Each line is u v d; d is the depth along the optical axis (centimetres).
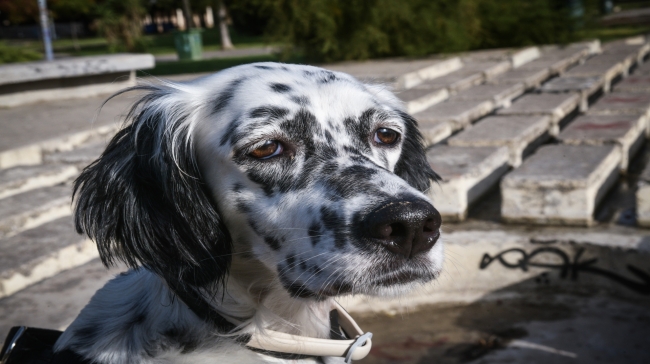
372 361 83
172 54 485
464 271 98
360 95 56
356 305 96
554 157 114
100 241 53
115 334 52
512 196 102
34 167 124
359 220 48
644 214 97
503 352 83
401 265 48
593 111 152
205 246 53
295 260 51
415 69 215
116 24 489
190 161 55
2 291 83
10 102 199
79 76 217
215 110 55
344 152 53
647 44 285
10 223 98
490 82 201
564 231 98
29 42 829
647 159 137
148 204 53
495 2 275
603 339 85
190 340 52
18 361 52
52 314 75
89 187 54
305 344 53
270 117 53
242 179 53
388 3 252
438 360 83
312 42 263
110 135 150
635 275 92
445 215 106
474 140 128
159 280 53
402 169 66
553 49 273
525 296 96
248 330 54
